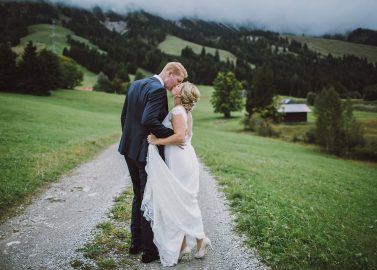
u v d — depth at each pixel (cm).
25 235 590
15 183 888
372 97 13250
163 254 496
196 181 532
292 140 6338
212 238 596
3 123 2598
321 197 1225
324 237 632
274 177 1445
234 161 1755
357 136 5362
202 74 17738
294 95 17162
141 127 506
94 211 735
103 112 7069
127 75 15500
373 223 926
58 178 1055
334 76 19275
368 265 521
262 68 8825
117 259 509
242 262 506
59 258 503
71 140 2006
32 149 1497
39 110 4244
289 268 480
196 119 9094
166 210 501
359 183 2036
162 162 505
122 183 1034
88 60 17775
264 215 695
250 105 8794
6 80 8144
